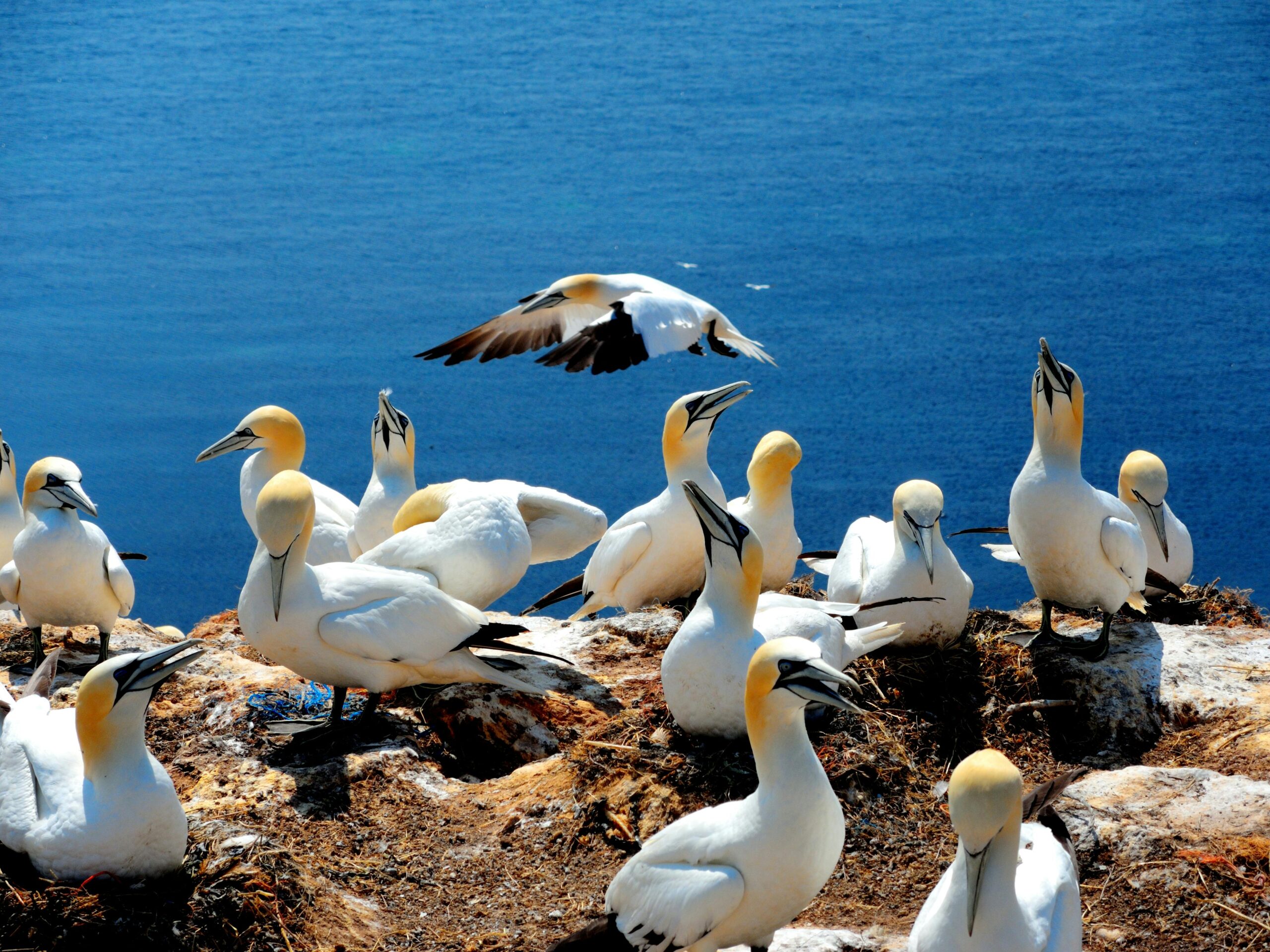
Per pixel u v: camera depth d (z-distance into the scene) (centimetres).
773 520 1388
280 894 917
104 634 1382
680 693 1065
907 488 1252
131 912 865
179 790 1118
